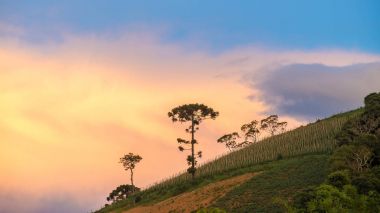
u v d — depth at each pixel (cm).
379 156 7531
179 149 11019
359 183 6262
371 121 9075
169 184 12012
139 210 10650
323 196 5888
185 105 10781
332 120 12581
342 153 7594
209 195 9575
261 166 10644
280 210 7131
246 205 8050
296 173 8850
